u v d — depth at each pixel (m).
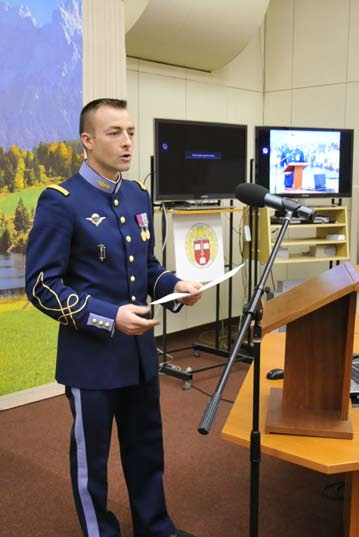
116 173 1.77
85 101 3.53
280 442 1.44
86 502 1.78
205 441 2.99
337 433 1.45
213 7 4.00
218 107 4.98
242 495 2.47
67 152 3.50
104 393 1.74
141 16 3.78
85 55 3.49
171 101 4.57
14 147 3.27
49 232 1.64
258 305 1.38
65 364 1.74
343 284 1.43
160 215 4.56
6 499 2.43
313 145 4.36
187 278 3.88
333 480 2.61
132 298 1.77
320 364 1.53
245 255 4.47
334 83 4.98
